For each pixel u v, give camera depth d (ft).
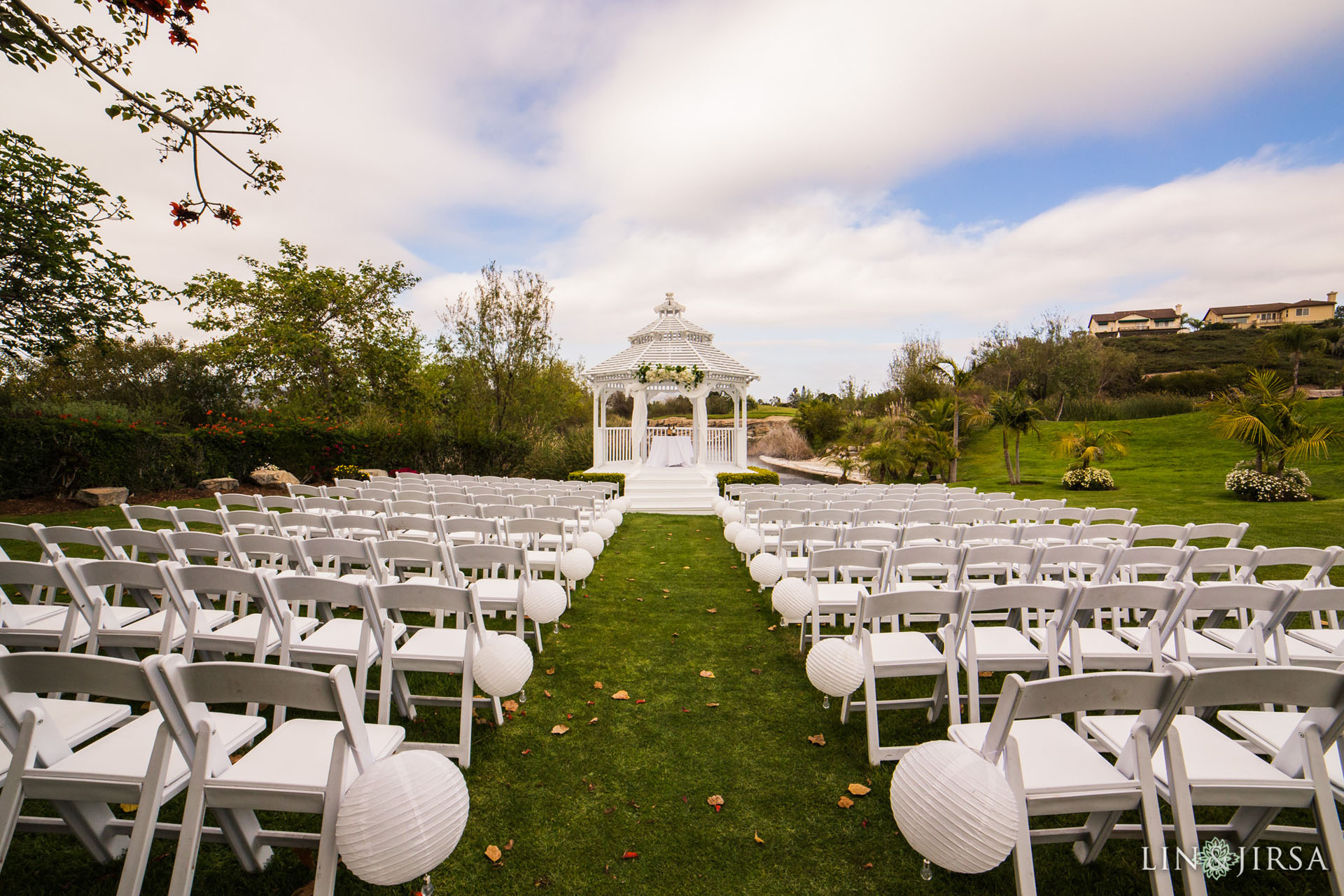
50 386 57.72
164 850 7.07
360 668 8.64
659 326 52.80
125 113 15.20
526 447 51.42
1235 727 7.34
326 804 5.42
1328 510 31.58
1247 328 160.04
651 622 15.96
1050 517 19.92
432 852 5.41
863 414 87.35
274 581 8.73
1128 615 15.64
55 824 6.20
